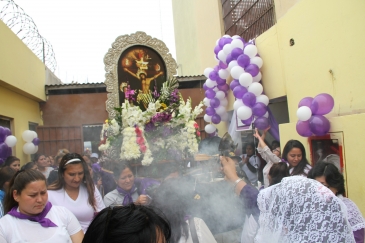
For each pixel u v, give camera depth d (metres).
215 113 7.10
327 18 4.29
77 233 2.11
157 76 8.93
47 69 9.55
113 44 8.66
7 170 3.16
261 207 1.58
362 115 3.47
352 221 1.92
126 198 2.91
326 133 3.99
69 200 2.56
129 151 3.30
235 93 5.54
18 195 1.94
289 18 5.19
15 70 6.86
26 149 7.38
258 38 6.31
